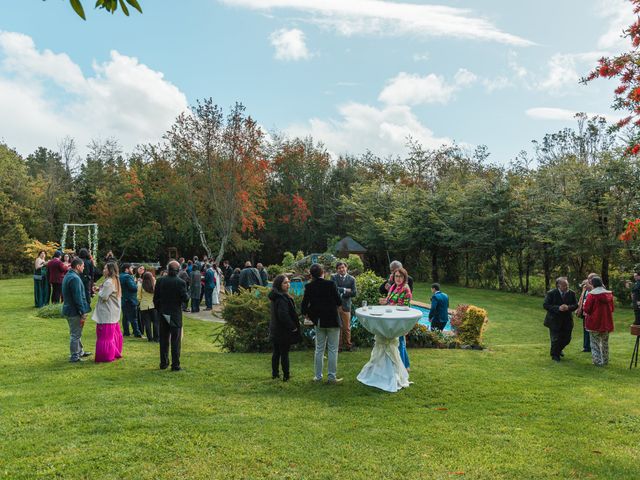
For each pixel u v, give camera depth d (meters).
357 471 4.23
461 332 11.09
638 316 11.43
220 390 6.62
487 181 30.70
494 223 29.25
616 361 9.27
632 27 8.57
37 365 7.91
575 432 5.26
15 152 48.03
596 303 8.77
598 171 22.22
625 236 9.07
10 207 37.31
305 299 7.07
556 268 27.45
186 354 9.23
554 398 6.51
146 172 42.72
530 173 30.36
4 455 4.37
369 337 10.48
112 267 8.38
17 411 5.49
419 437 5.04
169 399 6.05
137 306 11.72
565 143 30.75
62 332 11.23
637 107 8.71
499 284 30.31
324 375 7.59
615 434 5.22
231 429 5.10
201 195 33.97
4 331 11.02
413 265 37.72
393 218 36.03
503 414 5.85
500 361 9.00
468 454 4.62
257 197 38.41
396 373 6.96
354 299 10.55
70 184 46.12
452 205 32.84
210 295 17.88
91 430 4.98
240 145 33.06
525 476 4.20
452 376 7.61
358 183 42.56
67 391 6.31
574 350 10.77
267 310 10.11
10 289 21.69
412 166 49.84
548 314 9.37
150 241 40.16
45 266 15.41
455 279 35.34
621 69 8.77
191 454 4.48
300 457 4.47
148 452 4.50
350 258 22.47
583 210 22.02
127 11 2.23
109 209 41.09
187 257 43.09
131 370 7.62
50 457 4.34
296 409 5.85
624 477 4.21
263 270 18.64
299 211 44.34
